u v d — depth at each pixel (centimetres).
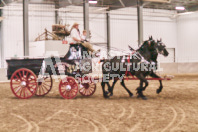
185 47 3403
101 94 1173
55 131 565
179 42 3472
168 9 3456
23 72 1048
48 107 854
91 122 641
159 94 1156
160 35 3397
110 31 3153
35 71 1059
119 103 916
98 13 3088
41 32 2758
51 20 2817
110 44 3148
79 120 664
